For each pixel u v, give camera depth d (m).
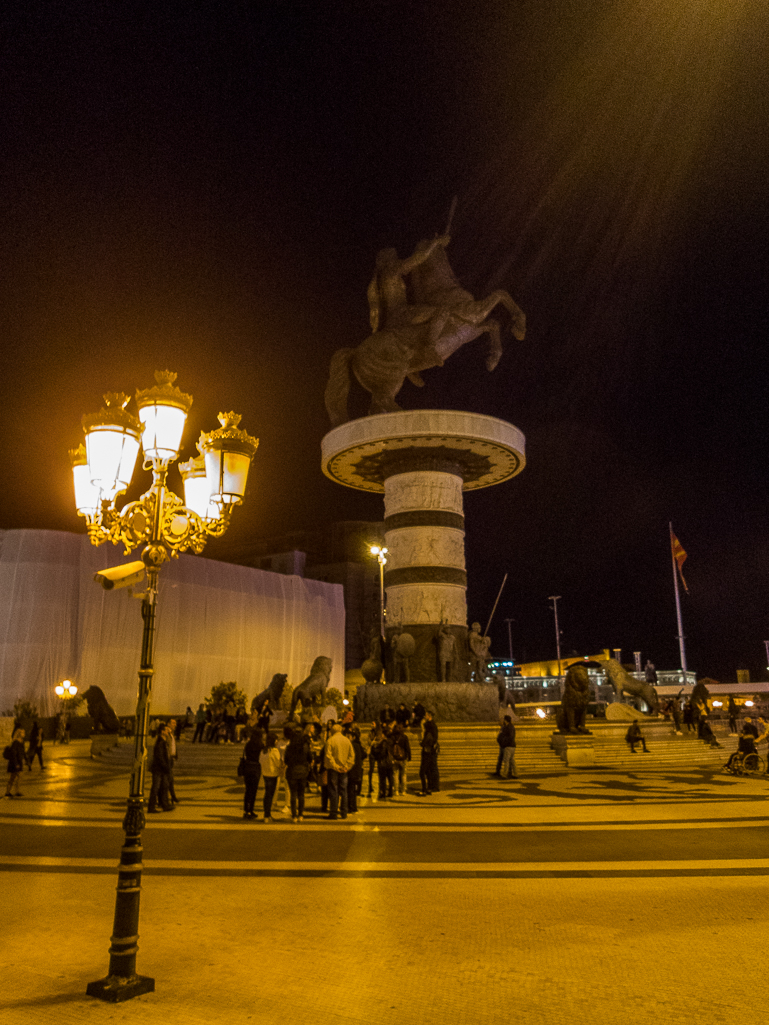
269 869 9.35
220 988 5.42
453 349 31.56
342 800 13.56
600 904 7.64
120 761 25.92
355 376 31.91
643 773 21.02
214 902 7.77
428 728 17.38
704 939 6.48
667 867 9.37
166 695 48.16
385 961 5.97
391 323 31.47
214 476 7.34
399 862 9.74
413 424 27.92
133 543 7.28
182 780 20.25
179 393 6.48
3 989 5.43
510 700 30.45
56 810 14.81
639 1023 4.78
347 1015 4.94
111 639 45.53
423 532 28.61
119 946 5.38
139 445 6.57
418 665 27.59
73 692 42.41
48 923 7.07
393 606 28.70
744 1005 5.07
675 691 54.94
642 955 6.08
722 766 22.92
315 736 18.81
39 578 43.50
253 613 55.34
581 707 24.75
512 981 5.52
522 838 11.39
